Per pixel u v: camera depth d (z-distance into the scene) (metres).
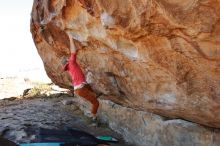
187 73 4.79
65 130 8.07
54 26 7.51
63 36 7.49
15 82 18.34
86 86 6.42
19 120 10.41
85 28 6.11
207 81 4.61
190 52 4.36
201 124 5.93
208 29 3.75
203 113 5.21
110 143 8.25
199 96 4.94
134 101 7.05
